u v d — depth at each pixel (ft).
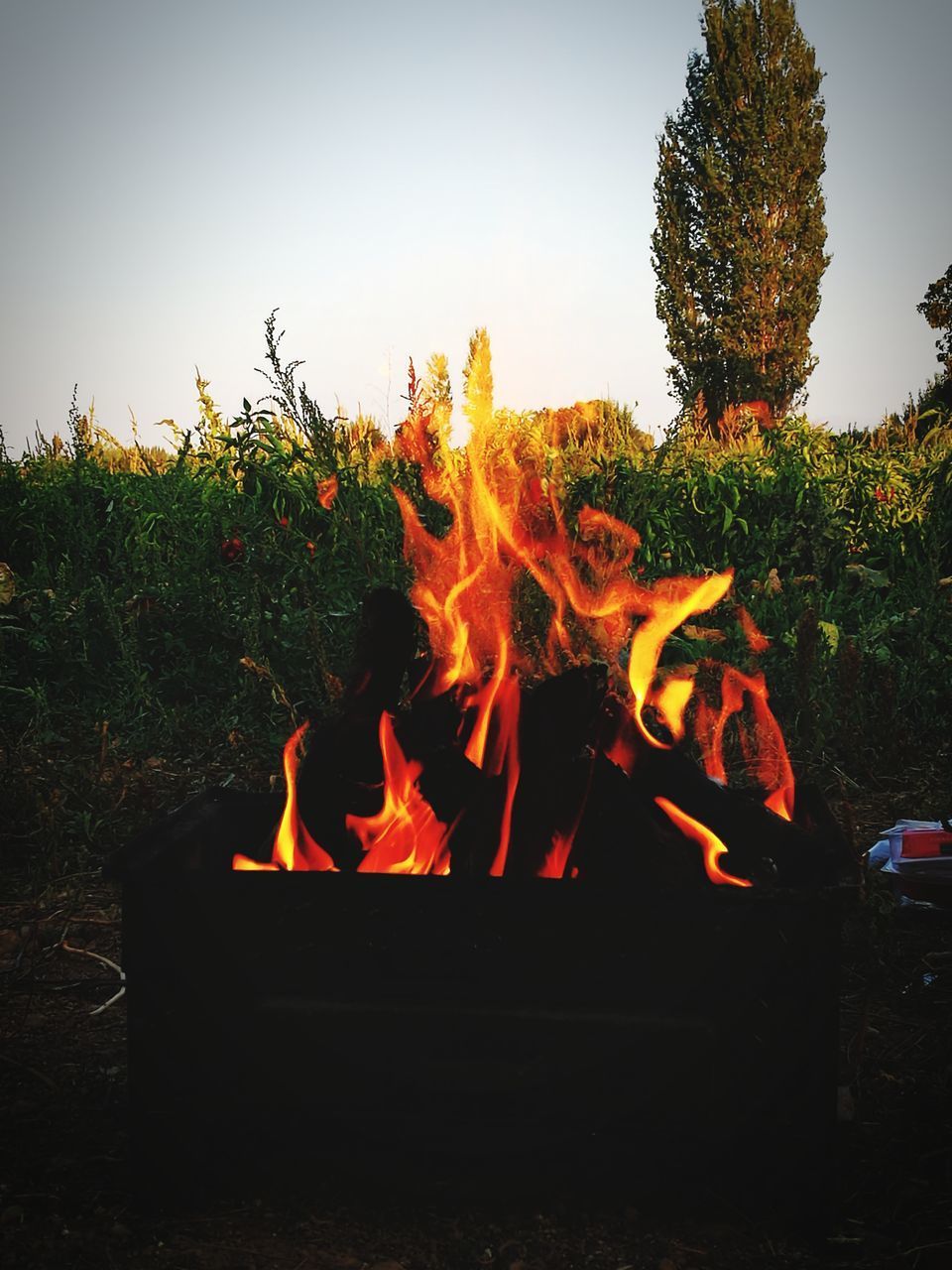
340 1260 8.03
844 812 11.14
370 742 9.87
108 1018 11.92
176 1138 8.60
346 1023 8.46
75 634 23.79
